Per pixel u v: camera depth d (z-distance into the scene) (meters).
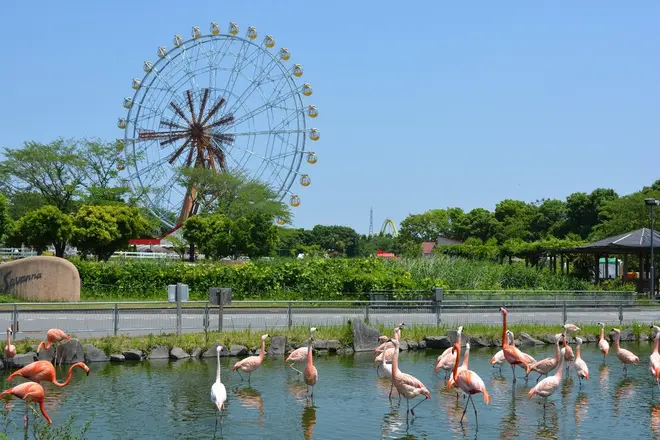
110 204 69.94
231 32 74.00
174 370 21.27
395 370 16.31
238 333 25.27
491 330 28.05
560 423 15.93
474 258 63.75
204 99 76.38
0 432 13.70
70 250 75.06
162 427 15.23
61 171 72.88
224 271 39.12
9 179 72.50
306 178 72.75
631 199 68.31
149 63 73.81
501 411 16.94
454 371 16.47
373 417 16.27
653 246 46.69
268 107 74.88
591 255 57.03
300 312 33.06
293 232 92.94
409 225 134.12
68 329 25.66
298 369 21.77
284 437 14.63
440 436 14.84
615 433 15.19
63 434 13.75
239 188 80.75
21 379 19.44
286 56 73.69
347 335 25.92
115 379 19.83
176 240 74.81
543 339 28.12
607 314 36.84
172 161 76.69
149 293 39.16
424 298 37.75
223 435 14.73
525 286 45.38
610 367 23.00
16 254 67.50
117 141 74.12
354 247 144.50
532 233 111.94
